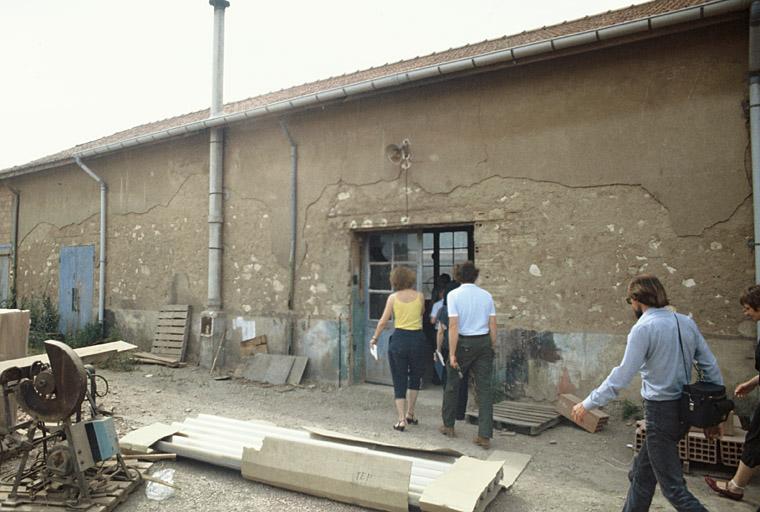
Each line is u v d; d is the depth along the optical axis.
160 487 3.93
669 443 2.93
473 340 4.95
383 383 7.70
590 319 5.96
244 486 4.00
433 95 7.05
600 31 5.59
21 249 13.08
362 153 7.62
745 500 3.83
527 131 6.41
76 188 11.77
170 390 7.35
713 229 5.39
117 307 10.65
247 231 8.73
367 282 7.95
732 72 5.34
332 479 3.74
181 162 9.73
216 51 9.55
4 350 4.79
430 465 3.95
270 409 6.43
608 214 5.92
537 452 4.88
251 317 8.59
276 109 7.92
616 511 3.67
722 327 5.30
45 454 3.85
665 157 5.64
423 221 7.07
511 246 6.46
